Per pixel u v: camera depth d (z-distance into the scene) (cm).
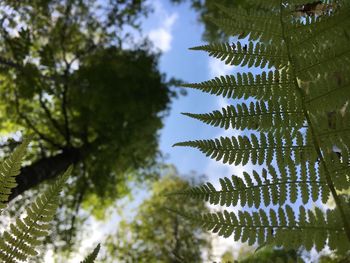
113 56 1151
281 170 155
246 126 166
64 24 1025
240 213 141
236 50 175
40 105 1158
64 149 1055
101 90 1104
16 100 1021
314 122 159
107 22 1090
